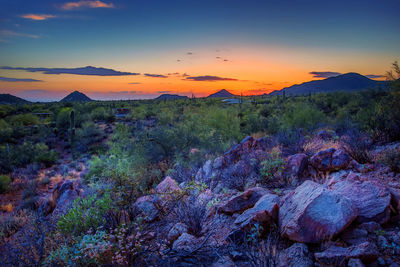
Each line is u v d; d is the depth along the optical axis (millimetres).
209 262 2750
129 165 9734
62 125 37312
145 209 4562
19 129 32531
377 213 2670
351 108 19422
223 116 16859
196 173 7355
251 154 6477
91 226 4141
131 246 2943
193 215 3855
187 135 12742
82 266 2666
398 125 6090
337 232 2482
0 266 3121
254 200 3781
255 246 2758
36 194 12836
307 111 15625
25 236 4219
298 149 6348
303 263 2262
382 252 2230
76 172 17078
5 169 18734
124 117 52781
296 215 2787
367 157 4766
